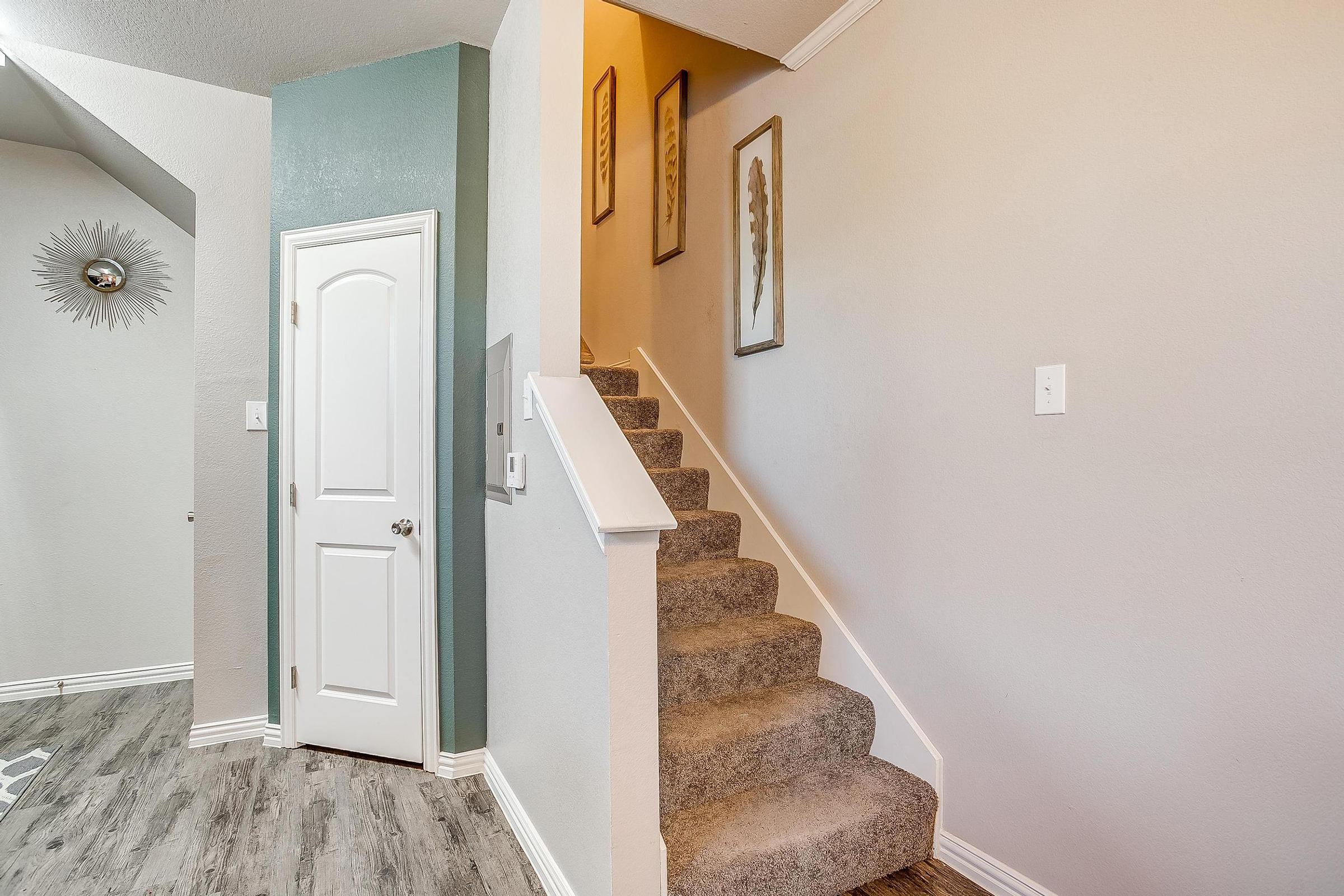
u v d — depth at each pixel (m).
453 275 2.22
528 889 1.60
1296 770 1.08
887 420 1.89
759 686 2.01
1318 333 1.05
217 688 2.40
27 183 2.89
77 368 2.96
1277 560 1.10
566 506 1.48
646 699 1.31
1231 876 1.16
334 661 2.32
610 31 3.72
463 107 2.24
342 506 2.32
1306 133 1.07
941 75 1.72
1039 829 1.48
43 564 2.90
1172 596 1.24
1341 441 1.03
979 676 1.62
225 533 2.42
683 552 2.37
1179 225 1.23
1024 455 1.51
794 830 1.53
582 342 4.02
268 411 2.44
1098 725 1.36
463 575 2.22
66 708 2.75
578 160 1.70
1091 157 1.37
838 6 1.97
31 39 2.21
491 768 2.14
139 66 2.36
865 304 1.97
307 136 2.40
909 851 1.66
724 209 2.66
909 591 1.82
